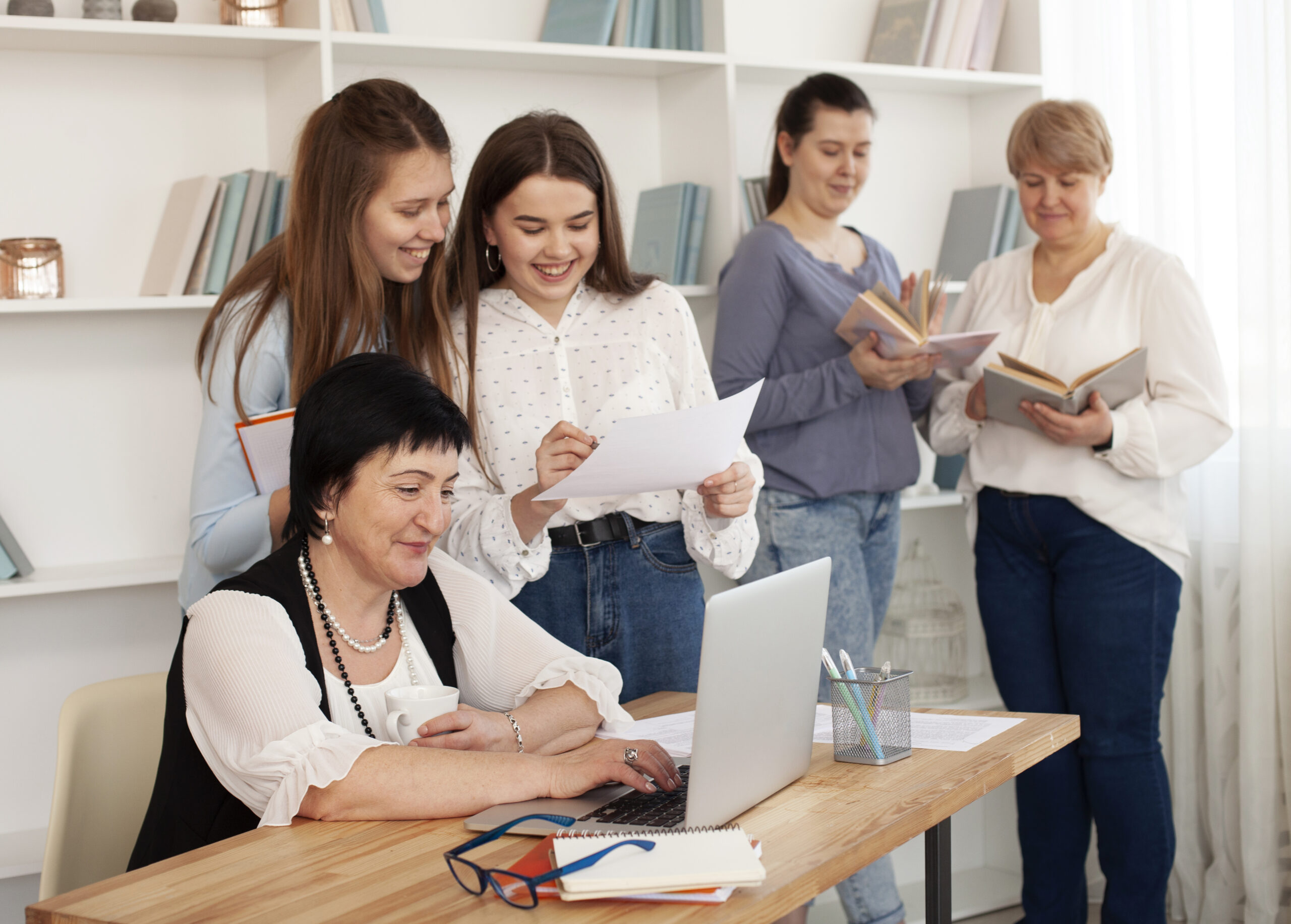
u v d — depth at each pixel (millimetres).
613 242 2104
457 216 2152
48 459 2590
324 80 2512
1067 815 2861
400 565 1476
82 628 2650
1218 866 3068
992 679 3623
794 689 1389
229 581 1498
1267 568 2932
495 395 2062
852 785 1410
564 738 1584
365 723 1508
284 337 1919
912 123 3537
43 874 1656
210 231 2490
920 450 3596
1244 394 2930
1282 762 2982
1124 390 2568
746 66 3012
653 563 2057
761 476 2113
